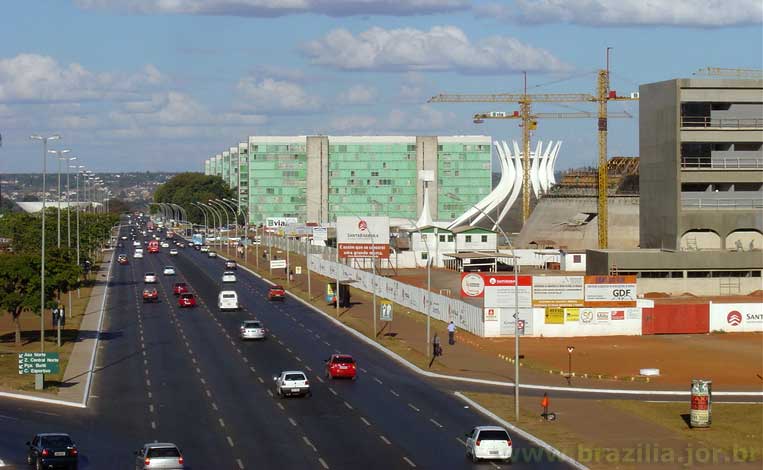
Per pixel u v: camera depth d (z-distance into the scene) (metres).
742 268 145.00
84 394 75.25
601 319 113.31
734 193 149.62
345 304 142.50
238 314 131.25
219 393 76.12
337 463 53.47
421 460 54.28
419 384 81.44
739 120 148.38
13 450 57.41
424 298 133.12
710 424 65.38
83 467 52.69
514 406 71.94
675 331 114.88
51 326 117.19
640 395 77.94
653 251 145.50
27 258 99.75
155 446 50.22
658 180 151.12
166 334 111.12
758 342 108.94
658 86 150.25
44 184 97.06
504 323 111.56
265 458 54.72
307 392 74.69
